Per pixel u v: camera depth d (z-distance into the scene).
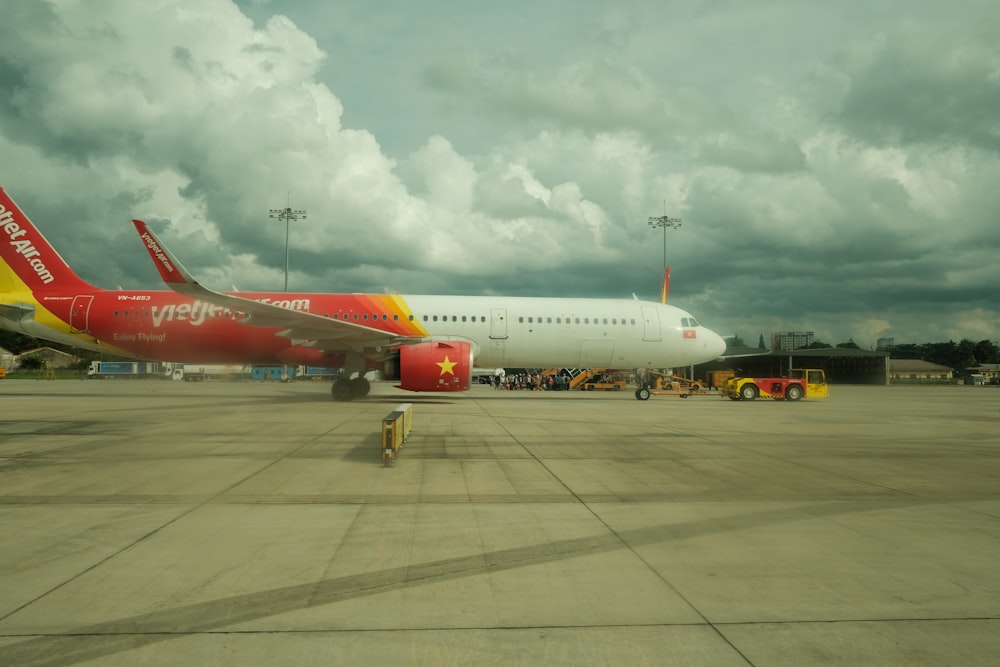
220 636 3.91
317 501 7.78
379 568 5.26
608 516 7.15
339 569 5.23
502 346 27.72
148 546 5.84
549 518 7.03
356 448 12.18
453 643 3.84
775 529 6.63
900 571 5.27
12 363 82.88
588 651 3.74
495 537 6.24
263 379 69.62
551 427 16.62
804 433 16.30
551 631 4.02
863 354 76.31
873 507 7.73
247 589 4.74
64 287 26.03
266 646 3.78
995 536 6.40
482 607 4.42
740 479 9.57
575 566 5.35
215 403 24.02
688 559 5.57
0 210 25.73
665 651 3.75
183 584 4.83
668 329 28.89
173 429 15.13
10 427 15.45
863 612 4.38
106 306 25.58
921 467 10.91
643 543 6.07
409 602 4.50
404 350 23.56
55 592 4.64
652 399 34.16
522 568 5.29
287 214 53.53
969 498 8.32
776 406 28.78
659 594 4.69
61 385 43.56
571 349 28.16
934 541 6.21
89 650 3.70
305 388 41.44
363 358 25.31
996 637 3.99
